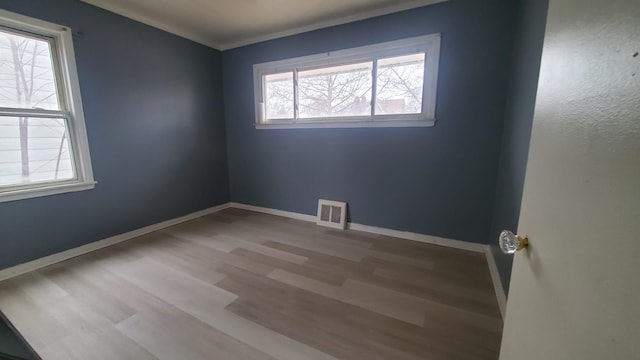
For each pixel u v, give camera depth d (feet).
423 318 5.35
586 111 1.60
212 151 12.62
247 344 4.69
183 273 7.07
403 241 9.26
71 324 5.16
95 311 5.55
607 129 1.38
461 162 8.36
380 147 9.53
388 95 9.17
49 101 7.60
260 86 11.75
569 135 1.81
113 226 9.11
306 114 10.94
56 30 7.39
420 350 4.56
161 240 9.34
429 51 8.29
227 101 12.87
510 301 2.86
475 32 7.63
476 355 4.44
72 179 8.15
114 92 8.83
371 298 6.00
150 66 9.81
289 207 12.04
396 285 6.52
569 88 1.85
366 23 9.06
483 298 5.99
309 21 9.70
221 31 10.72
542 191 2.22
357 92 9.73
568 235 1.72
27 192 7.14
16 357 2.06
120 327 5.09
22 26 6.93
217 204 13.11
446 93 8.22
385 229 9.87
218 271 7.19
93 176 8.48
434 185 8.85
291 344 4.70
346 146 10.19
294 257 8.02
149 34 9.68
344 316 5.41
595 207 1.44
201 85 11.81
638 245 1.13
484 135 7.93
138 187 9.76
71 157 8.08
